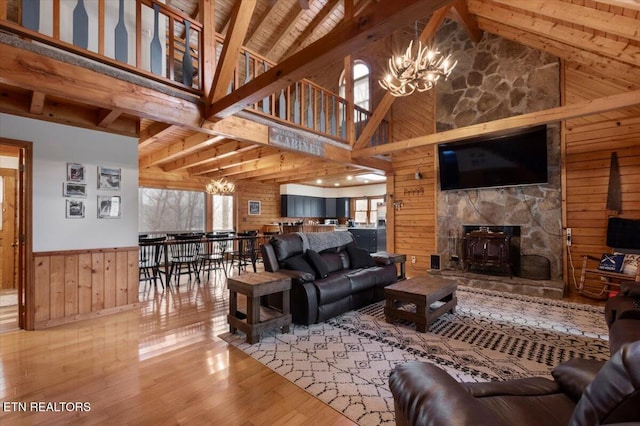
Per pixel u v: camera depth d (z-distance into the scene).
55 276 3.49
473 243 5.59
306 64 2.35
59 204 3.56
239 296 4.69
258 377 2.35
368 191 10.62
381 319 3.64
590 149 4.78
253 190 9.65
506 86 5.57
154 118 3.24
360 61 7.75
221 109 3.28
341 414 1.93
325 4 6.98
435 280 3.85
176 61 5.40
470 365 2.52
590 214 4.78
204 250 7.90
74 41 2.73
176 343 2.95
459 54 6.16
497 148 5.45
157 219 7.70
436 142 4.90
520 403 1.27
